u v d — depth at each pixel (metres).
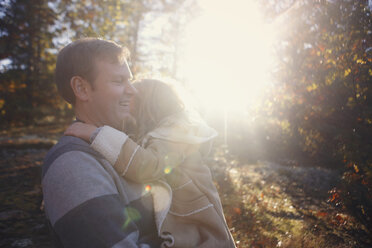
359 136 3.74
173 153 1.27
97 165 1.01
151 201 1.17
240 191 5.70
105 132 1.10
